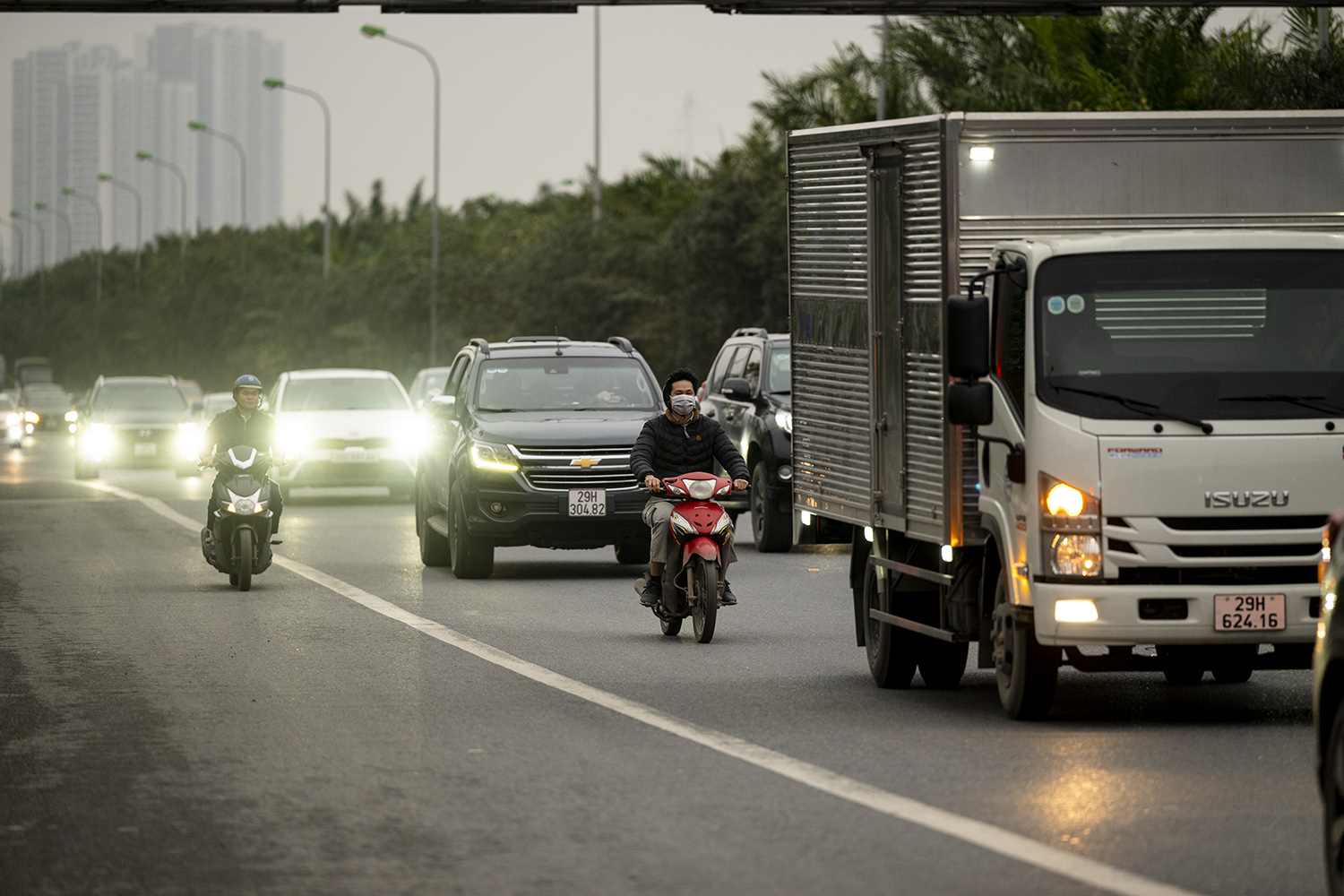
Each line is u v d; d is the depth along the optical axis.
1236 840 21.95
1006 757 27.38
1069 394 28.88
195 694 34.12
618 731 29.83
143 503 91.38
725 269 132.75
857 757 27.44
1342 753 18.64
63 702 33.31
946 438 31.02
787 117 124.94
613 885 20.12
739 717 31.25
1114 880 20.09
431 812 23.94
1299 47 82.00
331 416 88.62
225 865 21.33
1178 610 28.36
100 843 22.50
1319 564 28.53
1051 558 28.64
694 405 42.66
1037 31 101.31
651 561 42.44
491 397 58.53
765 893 19.73
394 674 36.53
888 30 109.56
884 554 34.38
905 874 20.47
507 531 54.66
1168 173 32.03
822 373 36.88
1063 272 29.44
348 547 67.56
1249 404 28.83
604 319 159.12
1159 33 97.19
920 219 31.91
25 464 135.00
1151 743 28.53
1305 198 32.50
